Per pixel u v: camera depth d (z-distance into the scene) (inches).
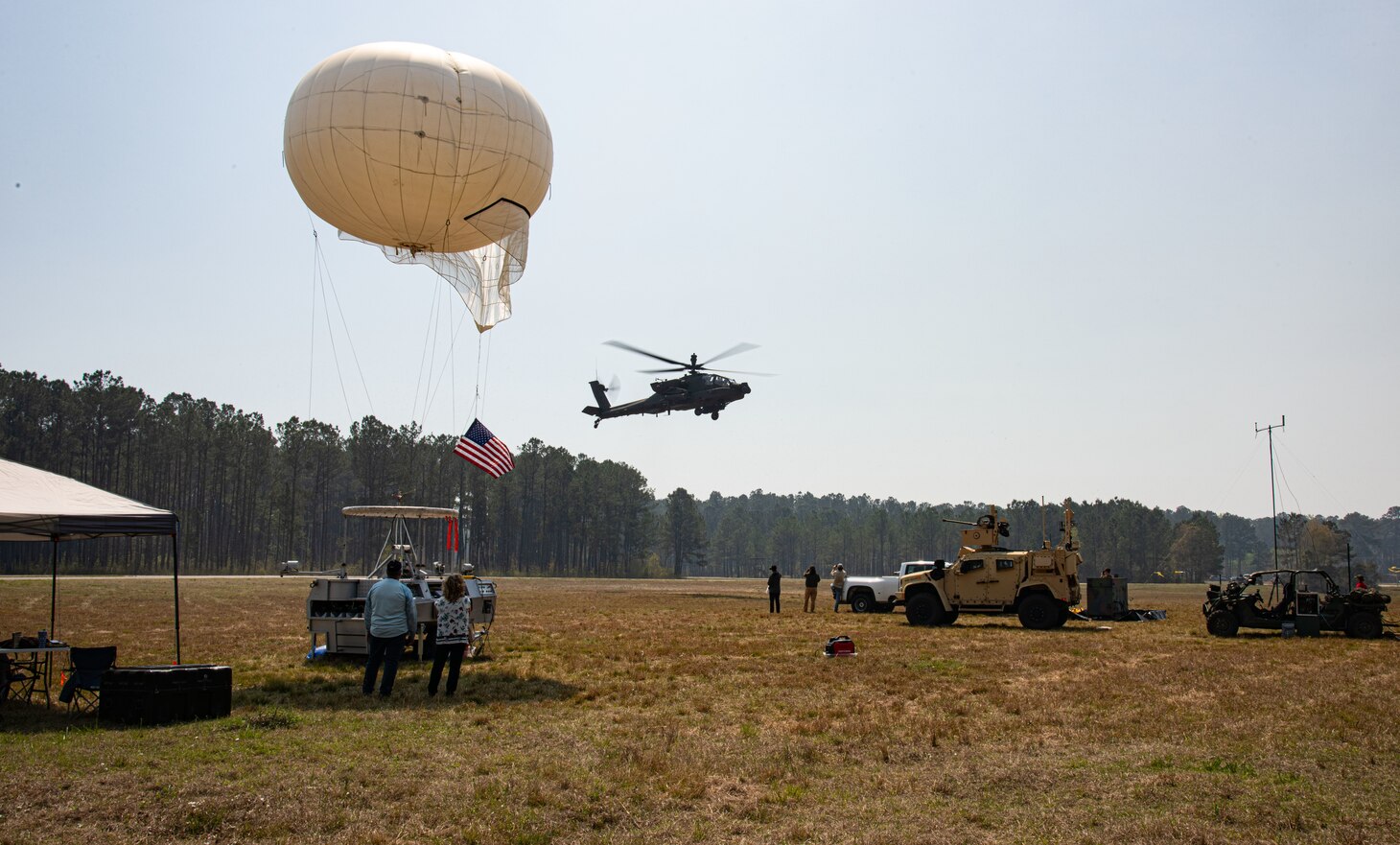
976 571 863.7
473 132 514.3
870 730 343.3
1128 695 430.6
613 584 2605.8
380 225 562.9
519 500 4547.2
